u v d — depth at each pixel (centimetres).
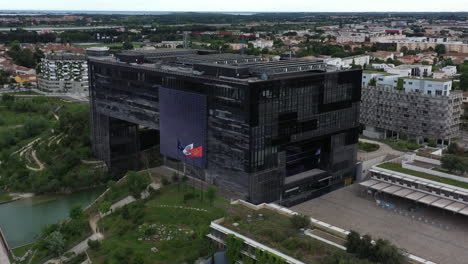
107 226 17662
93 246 15850
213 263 14588
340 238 13400
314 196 19838
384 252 11844
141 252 15162
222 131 18612
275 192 18950
